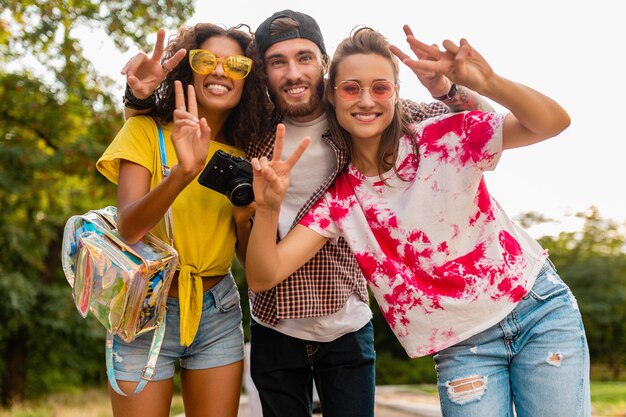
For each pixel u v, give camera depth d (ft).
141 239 8.46
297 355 9.78
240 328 9.42
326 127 9.22
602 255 74.64
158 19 37.60
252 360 10.04
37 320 53.93
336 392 9.75
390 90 8.30
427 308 8.08
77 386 74.64
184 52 8.29
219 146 9.24
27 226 52.44
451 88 8.59
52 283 58.59
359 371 9.78
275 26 9.07
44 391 67.56
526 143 7.95
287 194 9.37
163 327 8.50
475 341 8.20
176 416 27.48
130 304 8.02
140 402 8.68
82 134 51.06
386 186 8.46
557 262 75.10
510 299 8.05
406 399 33.99
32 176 48.83
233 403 9.23
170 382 9.02
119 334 8.18
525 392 8.10
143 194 8.51
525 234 8.62
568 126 7.82
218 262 8.91
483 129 7.95
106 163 8.66
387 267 8.25
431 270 8.12
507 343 8.16
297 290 9.20
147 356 8.73
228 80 8.88
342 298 9.41
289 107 9.05
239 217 8.75
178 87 7.77
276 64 9.11
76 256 8.38
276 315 9.33
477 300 7.99
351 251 9.35
